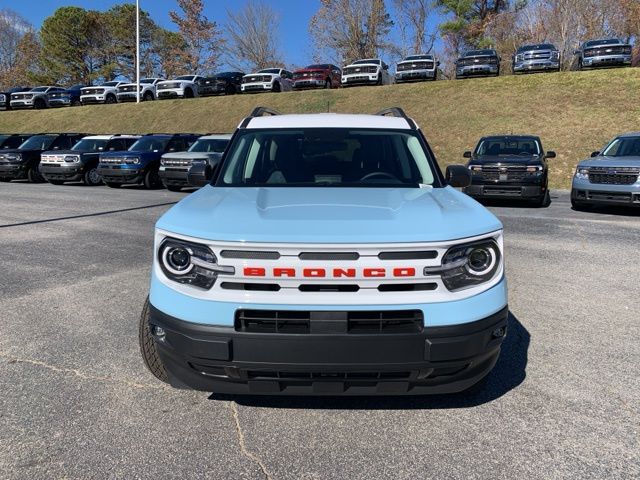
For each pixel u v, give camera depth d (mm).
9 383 3268
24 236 8125
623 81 20672
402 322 2475
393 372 2494
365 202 2996
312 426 2820
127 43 58500
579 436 2721
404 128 4082
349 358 2416
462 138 19906
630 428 2793
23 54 62281
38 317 4461
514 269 6133
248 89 29188
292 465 2484
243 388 2607
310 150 3848
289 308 2400
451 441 2680
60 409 2961
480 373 2691
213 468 2457
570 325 4348
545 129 18984
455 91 23469
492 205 11734
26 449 2586
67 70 59562
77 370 3457
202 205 2977
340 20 48188
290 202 2996
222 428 2793
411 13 49812
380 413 2955
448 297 2457
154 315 2637
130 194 14359
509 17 43250
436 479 2383
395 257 2430
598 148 17266
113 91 34562
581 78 21719
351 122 4125
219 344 2439
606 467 2463
